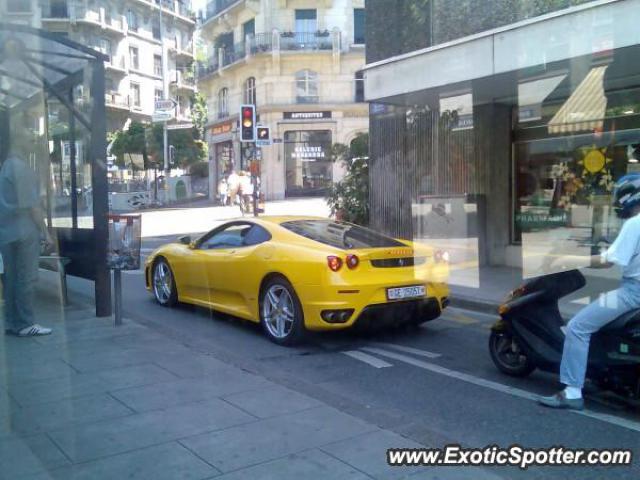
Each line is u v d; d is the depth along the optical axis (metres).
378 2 10.72
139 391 4.59
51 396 4.09
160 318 7.37
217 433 3.92
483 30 9.05
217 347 6.15
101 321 6.75
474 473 3.54
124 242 6.68
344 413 4.35
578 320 4.56
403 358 6.01
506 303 5.27
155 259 8.27
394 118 11.51
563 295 5.01
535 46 8.16
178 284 7.80
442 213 10.82
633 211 4.31
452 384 5.24
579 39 7.63
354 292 5.96
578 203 9.56
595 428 4.29
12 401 3.90
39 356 4.50
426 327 7.23
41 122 4.58
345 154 12.63
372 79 10.91
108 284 6.96
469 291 8.29
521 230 9.99
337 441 3.86
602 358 4.50
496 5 8.85
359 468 3.51
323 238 6.55
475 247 9.99
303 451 3.71
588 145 9.56
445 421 4.41
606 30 7.32
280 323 6.42
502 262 9.95
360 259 6.07
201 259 7.40
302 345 6.42
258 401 4.54
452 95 10.53
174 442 3.75
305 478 3.37
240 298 6.96
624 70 8.40
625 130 9.12
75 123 6.47
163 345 5.91
